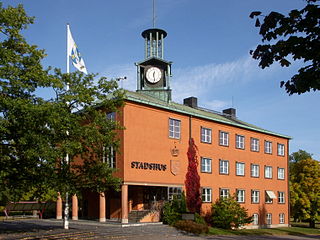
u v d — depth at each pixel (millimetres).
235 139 47406
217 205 41562
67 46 31141
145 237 26766
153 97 43500
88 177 24453
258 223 49250
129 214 37344
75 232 26266
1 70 19266
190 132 41094
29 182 22422
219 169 44281
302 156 103750
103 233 26922
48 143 20766
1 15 20250
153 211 36094
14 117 18922
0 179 19578
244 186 47781
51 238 23312
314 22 6832
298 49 6977
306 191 56188
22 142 19172
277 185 53781
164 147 37938
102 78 24969
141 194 39562
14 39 21172
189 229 32781
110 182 25047
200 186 41156
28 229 27969
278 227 51906
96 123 24266
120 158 34281
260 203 50125
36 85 21094
